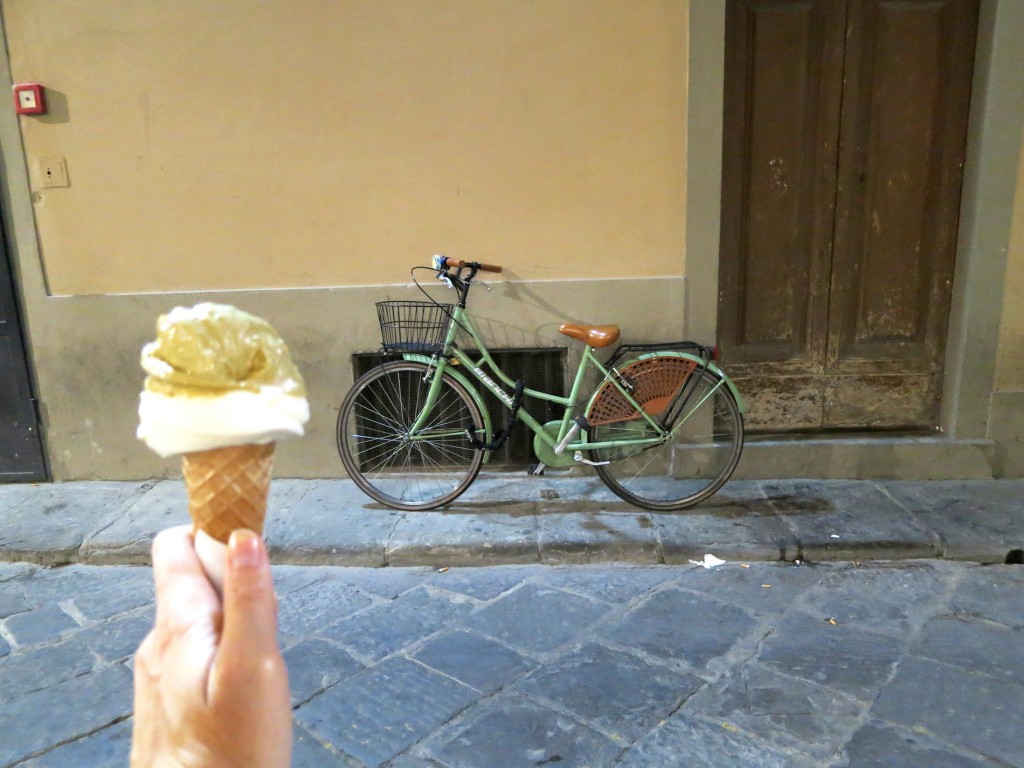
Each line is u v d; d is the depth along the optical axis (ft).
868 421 15.25
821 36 13.67
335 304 14.62
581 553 12.25
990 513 13.05
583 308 14.35
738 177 14.23
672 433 13.39
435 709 8.74
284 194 14.38
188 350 2.50
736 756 7.84
